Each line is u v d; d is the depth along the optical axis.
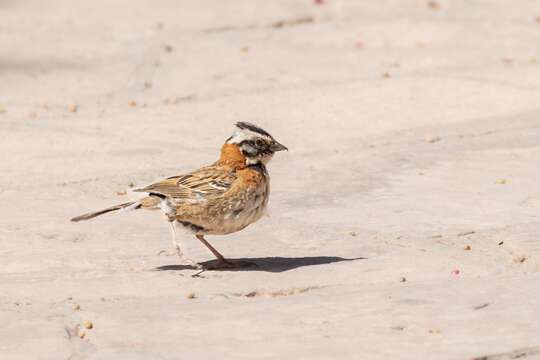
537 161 14.49
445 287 9.77
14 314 9.21
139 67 20.42
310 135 16.19
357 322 8.87
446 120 16.72
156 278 10.25
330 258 10.83
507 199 12.82
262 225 12.09
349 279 10.15
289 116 17.14
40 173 14.41
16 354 8.27
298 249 11.23
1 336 8.65
